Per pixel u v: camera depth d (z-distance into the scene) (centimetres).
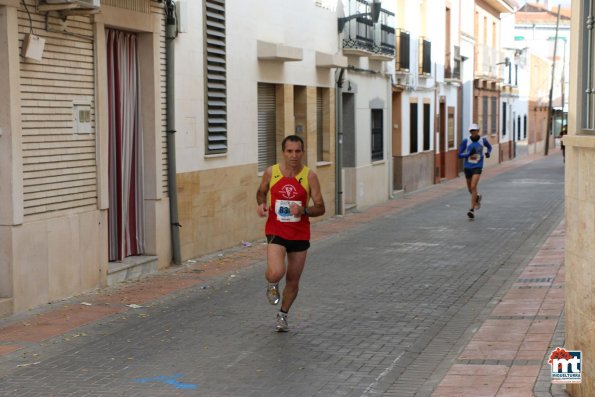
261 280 1559
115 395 862
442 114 4328
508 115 6544
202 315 1249
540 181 4194
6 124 1212
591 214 748
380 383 905
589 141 740
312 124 2489
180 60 1720
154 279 1548
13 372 948
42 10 1277
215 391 873
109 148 1530
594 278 740
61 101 1340
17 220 1229
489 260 1761
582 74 796
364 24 2869
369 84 3042
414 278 1553
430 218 2584
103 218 1455
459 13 4578
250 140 2075
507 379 884
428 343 1082
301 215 1112
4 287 1228
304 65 2423
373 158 3138
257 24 2105
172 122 1672
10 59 1208
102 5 1431
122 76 1567
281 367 964
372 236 2189
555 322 1149
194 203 1789
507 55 6431
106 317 1230
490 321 1175
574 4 812
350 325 1180
